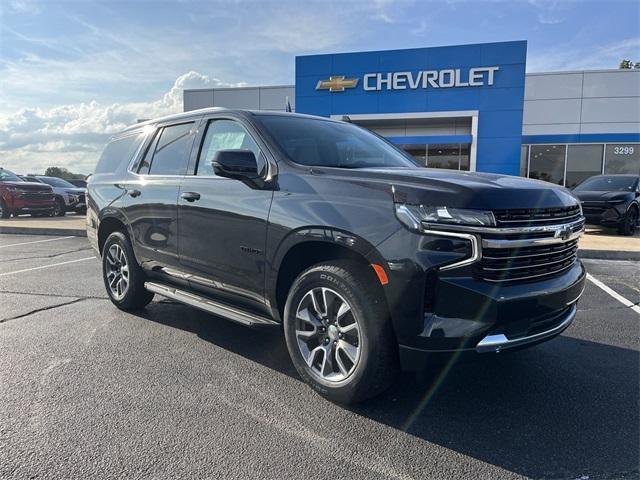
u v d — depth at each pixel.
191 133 4.42
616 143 22.09
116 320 5.00
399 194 2.80
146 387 3.41
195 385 3.45
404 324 2.75
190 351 4.12
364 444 2.70
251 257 3.56
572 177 22.61
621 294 6.28
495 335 2.71
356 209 2.95
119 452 2.61
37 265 8.33
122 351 4.11
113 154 5.61
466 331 2.64
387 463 2.53
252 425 2.90
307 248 3.31
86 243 11.41
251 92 24.06
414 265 2.67
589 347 4.23
